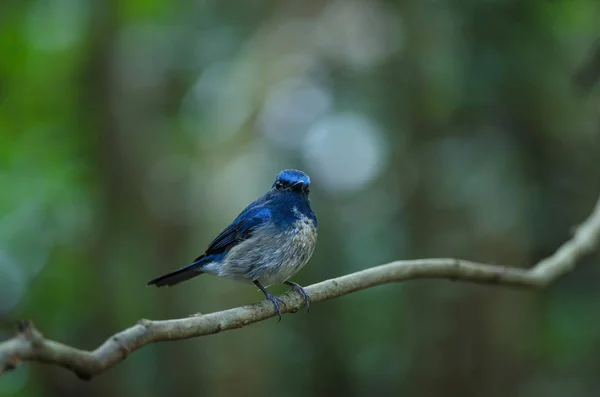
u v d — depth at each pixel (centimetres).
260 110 1572
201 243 1545
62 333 1573
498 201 1287
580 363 1393
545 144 1303
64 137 1691
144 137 1631
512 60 1262
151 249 1578
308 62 1555
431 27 1349
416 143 1365
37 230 1581
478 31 1262
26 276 1569
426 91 1359
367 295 1520
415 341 1347
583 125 1290
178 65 1658
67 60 1680
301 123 1544
